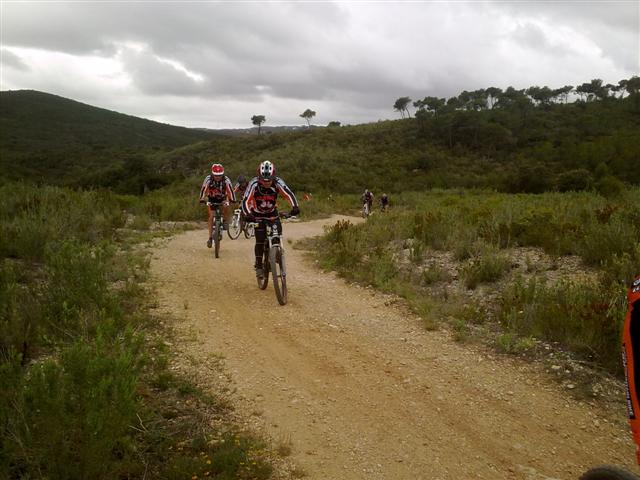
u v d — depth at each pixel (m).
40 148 153.88
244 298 7.28
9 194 12.10
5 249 7.30
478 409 4.35
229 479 3.08
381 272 8.55
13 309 4.61
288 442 3.68
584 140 77.25
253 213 7.32
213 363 4.88
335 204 30.34
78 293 5.11
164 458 3.27
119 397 2.80
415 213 13.89
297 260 10.59
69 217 10.54
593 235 8.16
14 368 3.12
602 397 4.55
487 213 11.73
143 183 60.00
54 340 4.43
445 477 3.43
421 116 93.31
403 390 4.64
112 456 3.06
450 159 76.25
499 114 96.69
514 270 7.98
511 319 6.01
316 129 101.12
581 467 3.62
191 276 8.26
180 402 4.03
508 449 3.80
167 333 5.50
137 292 6.64
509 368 5.14
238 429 3.75
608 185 22.66
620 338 4.95
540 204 13.58
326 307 7.07
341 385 4.69
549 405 4.44
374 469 3.47
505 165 71.62
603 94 120.00
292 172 62.78
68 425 2.67
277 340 5.71
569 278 7.23
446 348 5.64
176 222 16.52
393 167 68.00
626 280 6.55
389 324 6.43
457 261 8.92
